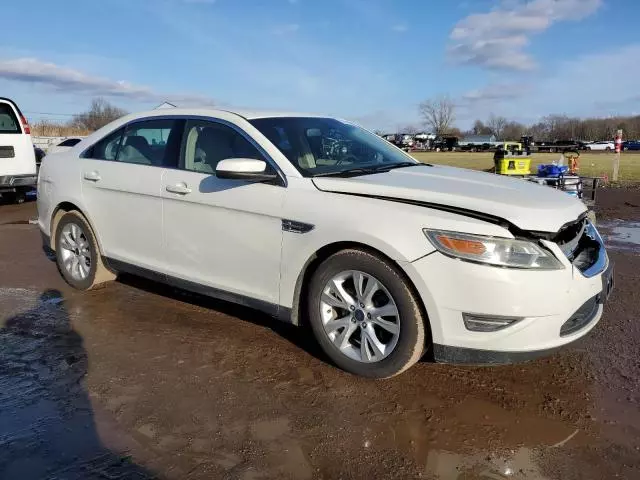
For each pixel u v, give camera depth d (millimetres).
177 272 4191
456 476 2482
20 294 5043
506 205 3068
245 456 2625
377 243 3123
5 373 3473
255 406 3072
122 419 2941
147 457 2611
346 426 2879
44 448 2682
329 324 3459
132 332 4125
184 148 4184
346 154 4172
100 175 4668
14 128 10352
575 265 3121
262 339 3986
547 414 2994
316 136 4148
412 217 3084
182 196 4027
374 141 4711
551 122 104062
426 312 3094
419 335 3129
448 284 2969
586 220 3592
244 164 3469
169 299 4863
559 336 3043
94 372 3484
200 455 2629
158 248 4293
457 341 3021
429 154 55938
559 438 2770
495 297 2898
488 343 2971
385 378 3318
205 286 4031
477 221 2980
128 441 2742
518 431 2830
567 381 3354
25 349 3834
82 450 2666
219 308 4633
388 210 3160
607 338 3982
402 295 3115
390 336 3309
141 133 4551
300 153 3814
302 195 3469
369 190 3328
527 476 2480
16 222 9180
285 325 4254
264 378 3398
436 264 2986
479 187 3441
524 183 3795
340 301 3381
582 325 3203
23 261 6312
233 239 3781
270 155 3723
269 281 3656
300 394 3203
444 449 2682
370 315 3285
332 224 3287
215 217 3861
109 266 4801
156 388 3277
